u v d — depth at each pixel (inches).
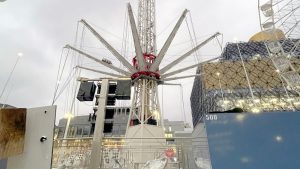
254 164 204.4
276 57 829.8
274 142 212.7
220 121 224.4
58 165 289.7
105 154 304.8
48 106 163.5
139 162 301.7
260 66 1701.5
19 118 151.4
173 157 293.7
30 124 157.9
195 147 271.6
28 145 151.5
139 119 1294.3
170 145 307.0
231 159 205.9
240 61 1744.6
